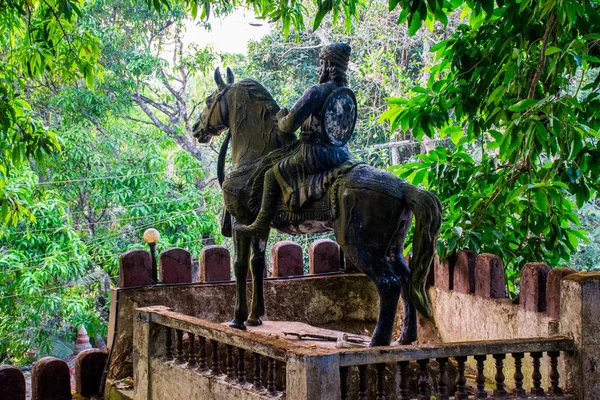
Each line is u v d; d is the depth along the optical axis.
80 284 13.95
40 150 8.11
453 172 7.30
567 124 5.78
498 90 6.32
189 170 14.82
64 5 6.87
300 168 5.48
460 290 6.66
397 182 5.12
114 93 14.91
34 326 13.44
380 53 14.32
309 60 16.84
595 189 6.80
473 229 7.02
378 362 4.07
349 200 5.12
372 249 5.08
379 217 5.06
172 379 5.36
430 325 7.24
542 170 6.66
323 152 5.41
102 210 14.98
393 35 15.62
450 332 6.85
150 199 14.26
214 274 7.41
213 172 17.31
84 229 15.23
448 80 7.39
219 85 6.32
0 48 11.79
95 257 14.09
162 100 16.86
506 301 5.94
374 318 7.88
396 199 5.06
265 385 4.58
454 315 6.77
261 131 5.96
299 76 16.58
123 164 14.59
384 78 14.25
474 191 7.52
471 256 6.55
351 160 5.46
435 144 14.19
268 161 5.83
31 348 14.52
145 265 7.12
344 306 7.88
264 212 5.73
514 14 6.64
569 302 4.63
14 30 8.66
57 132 13.92
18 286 12.28
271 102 6.03
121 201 14.00
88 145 14.18
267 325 6.48
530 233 7.93
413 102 7.42
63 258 12.30
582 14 5.81
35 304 12.61
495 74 6.94
